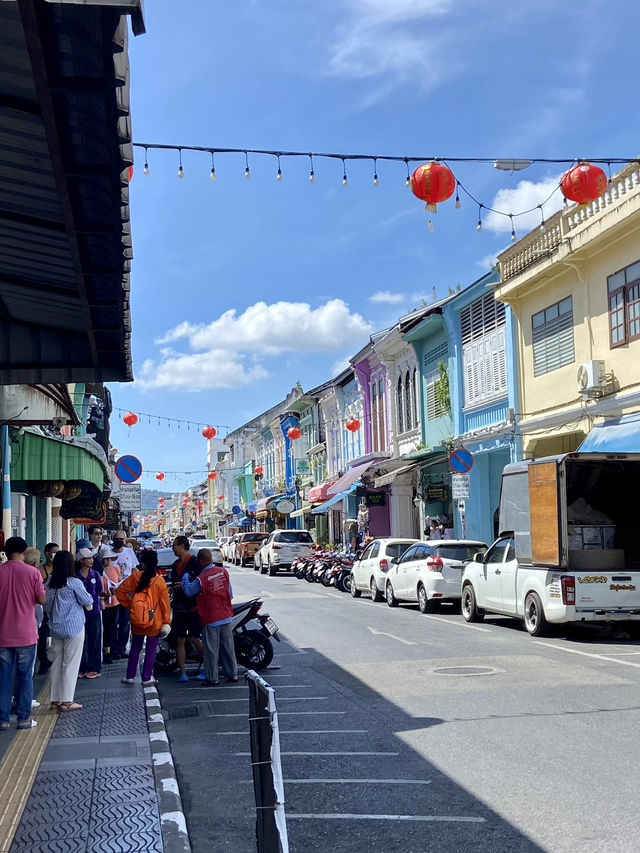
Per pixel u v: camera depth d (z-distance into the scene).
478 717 8.84
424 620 18.27
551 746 7.57
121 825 5.81
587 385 20.02
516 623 17.39
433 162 9.29
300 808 6.28
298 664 12.94
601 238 19.62
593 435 19.70
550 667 11.65
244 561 49.31
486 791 6.42
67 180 6.02
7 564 8.97
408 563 20.97
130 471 19.58
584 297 20.95
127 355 10.51
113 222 6.67
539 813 5.88
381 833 5.70
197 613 12.29
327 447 48.25
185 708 10.27
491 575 16.78
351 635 15.95
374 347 36.03
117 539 15.20
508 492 16.39
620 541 16.84
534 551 15.09
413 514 35.09
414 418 33.72
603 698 9.52
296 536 39.56
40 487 17.50
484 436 25.73
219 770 7.49
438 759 7.36
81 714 9.46
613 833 5.44
